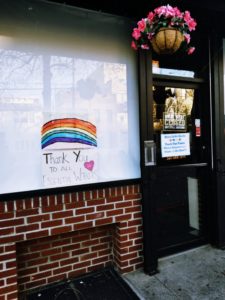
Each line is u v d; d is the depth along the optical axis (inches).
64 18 104.3
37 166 99.8
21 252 102.7
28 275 104.0
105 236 119.0
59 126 103.2
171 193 133.6
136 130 119.3
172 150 131.3
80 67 107.5
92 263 116.4
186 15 93.1
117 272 115.3
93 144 109.7
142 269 117.3
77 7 106.1
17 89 96.7
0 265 91.7
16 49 96.5
